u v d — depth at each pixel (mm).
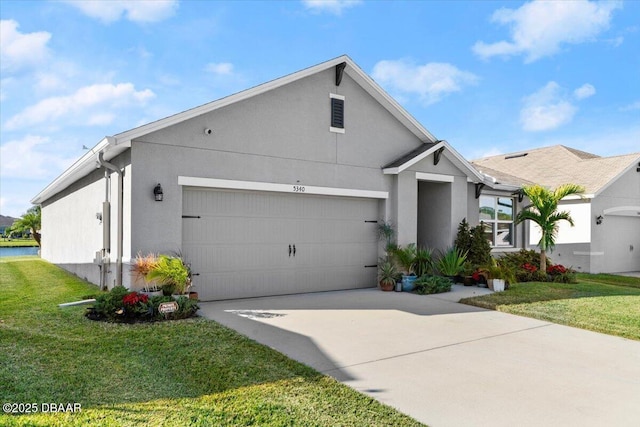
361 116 12000
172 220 8938
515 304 9406
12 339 6090
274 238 10539
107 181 10156
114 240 9547
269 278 10445
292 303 9531
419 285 11250
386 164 12461
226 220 9828
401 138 12859
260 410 4086
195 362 5363
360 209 12102
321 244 11328
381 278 11805
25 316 7461
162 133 8852
